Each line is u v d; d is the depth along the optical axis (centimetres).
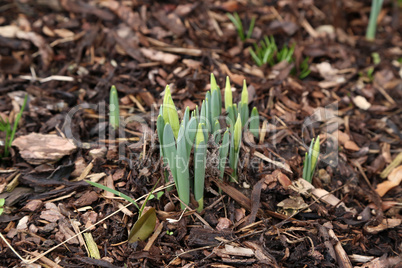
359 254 160
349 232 167
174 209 163
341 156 199
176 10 274
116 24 265
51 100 216
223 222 161
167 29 262
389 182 193
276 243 156
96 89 224
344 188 186
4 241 151
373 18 279
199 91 222
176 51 248
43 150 178
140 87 226
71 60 245
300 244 157
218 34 267
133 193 168
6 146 182
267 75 236
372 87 247
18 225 156
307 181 175
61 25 265
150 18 268
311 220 168
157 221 159
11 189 168
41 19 271
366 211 174
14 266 145
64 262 147
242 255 150
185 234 157
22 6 280
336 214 173
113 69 237
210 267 148
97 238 154
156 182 166
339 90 241
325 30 281
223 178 172
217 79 229
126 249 151
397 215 178
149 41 254
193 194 162
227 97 167
